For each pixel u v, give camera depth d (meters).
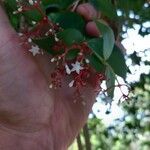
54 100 0.18
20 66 0.17
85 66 0.14
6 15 0.16
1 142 0.17
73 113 0.18
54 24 0.15
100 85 0.15
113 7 0.16
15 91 0.17
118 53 0.14
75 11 0.16
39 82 0.17
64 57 0.14
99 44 0.14
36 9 0.15
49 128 0.18
